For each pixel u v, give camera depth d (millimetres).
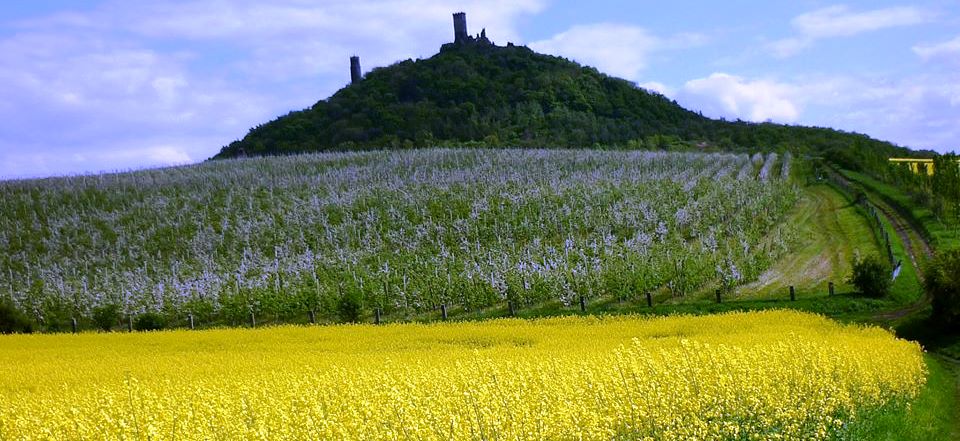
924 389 27125
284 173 107875
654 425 17047
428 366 25359
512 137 152625
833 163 102250
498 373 20406
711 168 99500
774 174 97500
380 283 56156
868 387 22812
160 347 39094
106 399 20234
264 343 38875
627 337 35250
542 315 50094
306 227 77125
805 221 71875
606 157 109062
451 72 181125
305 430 16812
